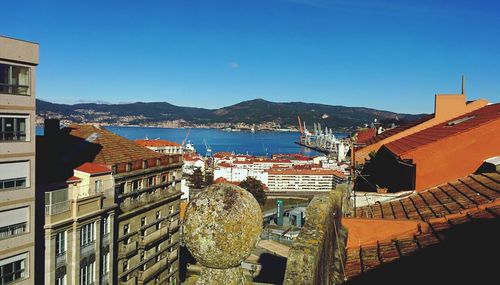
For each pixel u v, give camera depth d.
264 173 187.38
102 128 54.38
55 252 33.31
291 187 186.38
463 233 10.85
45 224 32.44
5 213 28.64
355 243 12.98
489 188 14.65
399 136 33.50
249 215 4.58
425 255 10.27
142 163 48.78
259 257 69.06
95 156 45.09
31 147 30.28
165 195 53.62
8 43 28.14
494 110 24.91
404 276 9.50
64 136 49.50
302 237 7.07
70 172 38.22
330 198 9.89
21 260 29.81
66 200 34.56
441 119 33.09
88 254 36.75
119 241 43.91
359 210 17.19
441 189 17.28
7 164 28.77
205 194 4.66
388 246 11.90
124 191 45.25
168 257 54.69
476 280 8.15
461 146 18.53
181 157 58.62
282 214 107.44
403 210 15.44
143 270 48.91
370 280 9.90
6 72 28.34
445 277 8.76
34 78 30.34
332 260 10.03
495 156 18.38
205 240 4.47
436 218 12.66
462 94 32.88
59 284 33.91
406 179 20.62
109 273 40.41
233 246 4.48
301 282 5.81
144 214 49.06
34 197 30.64
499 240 9.67
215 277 4.64
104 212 39.12
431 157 18.66
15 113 29.06
